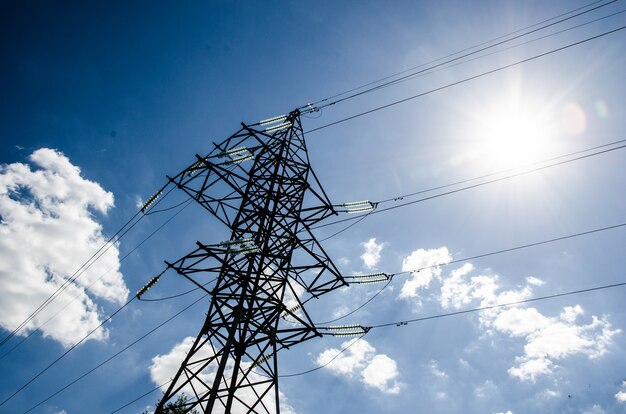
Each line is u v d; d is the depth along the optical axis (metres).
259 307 16.41
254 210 18.86
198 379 14.80
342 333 17.62
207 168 18.73
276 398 15.20
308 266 18.61
